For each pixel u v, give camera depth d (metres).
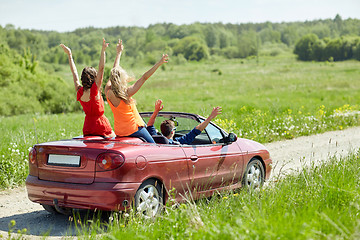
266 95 61.47
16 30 198.50
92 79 7.66
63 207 7.66
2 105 42.75
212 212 6.68
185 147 8.08
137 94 42.44
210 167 8.46
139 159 7.01
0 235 6.48
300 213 6.12
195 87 90.00
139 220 6.55
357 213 6.54
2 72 52.50
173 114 9.30
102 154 6.84
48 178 7.30
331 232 5.48
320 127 21.89
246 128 19.56
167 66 196.50
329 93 60.50
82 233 6.73
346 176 8.54
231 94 68.44
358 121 24.98
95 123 7.88
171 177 7.59
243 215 6.01
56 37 197.75
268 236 4.92
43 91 48.22
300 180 8.48
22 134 16.28
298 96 56.69
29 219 8.05
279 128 20.38
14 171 11.33
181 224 5.90
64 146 7.10
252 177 9.63
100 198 6.71
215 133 9.24
